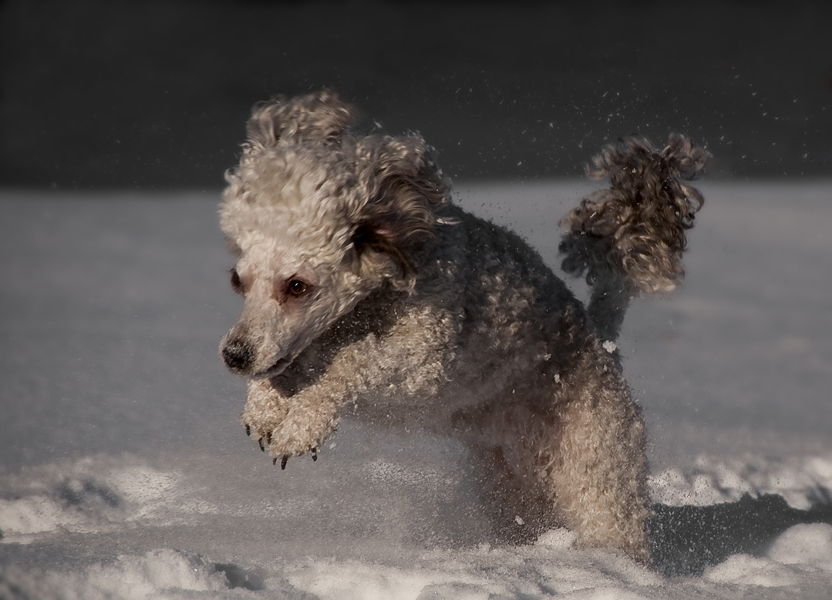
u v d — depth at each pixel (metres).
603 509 8.72
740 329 21.61
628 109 46.25
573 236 9.90
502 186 38.94
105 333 19.27
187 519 9.04
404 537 8.59
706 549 9.44
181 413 12.95
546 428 8.98
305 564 7.34
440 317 7.71
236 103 57.53
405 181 7.61
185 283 26.12
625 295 9.84
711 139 34.25
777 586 7.23
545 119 45.53
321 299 7.26
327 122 7.92
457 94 52.34
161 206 45.00
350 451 10.55
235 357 7.03
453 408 8.60
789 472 12.13
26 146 53.84
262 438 7.92
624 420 8.96
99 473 10.36
